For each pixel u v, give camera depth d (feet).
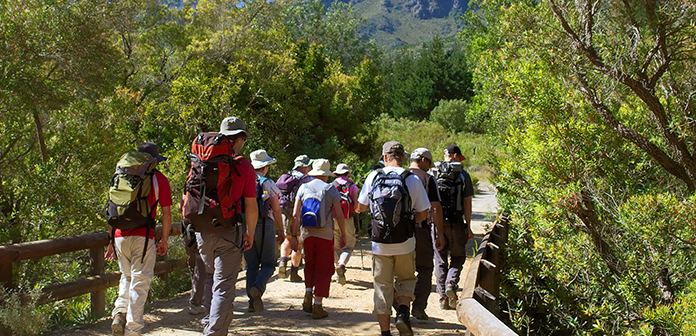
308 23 156.56
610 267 16.11
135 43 67.05
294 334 15.83
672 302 14.52
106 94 40.75
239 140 14.21
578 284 17.15
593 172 17.52
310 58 78.02
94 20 38.75
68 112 37.60
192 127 50.26
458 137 164.66
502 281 17.48
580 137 17.76
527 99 18.35
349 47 162.61
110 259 14.42
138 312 13.58
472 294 9.84
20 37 34.37
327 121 77.15
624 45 19.16
